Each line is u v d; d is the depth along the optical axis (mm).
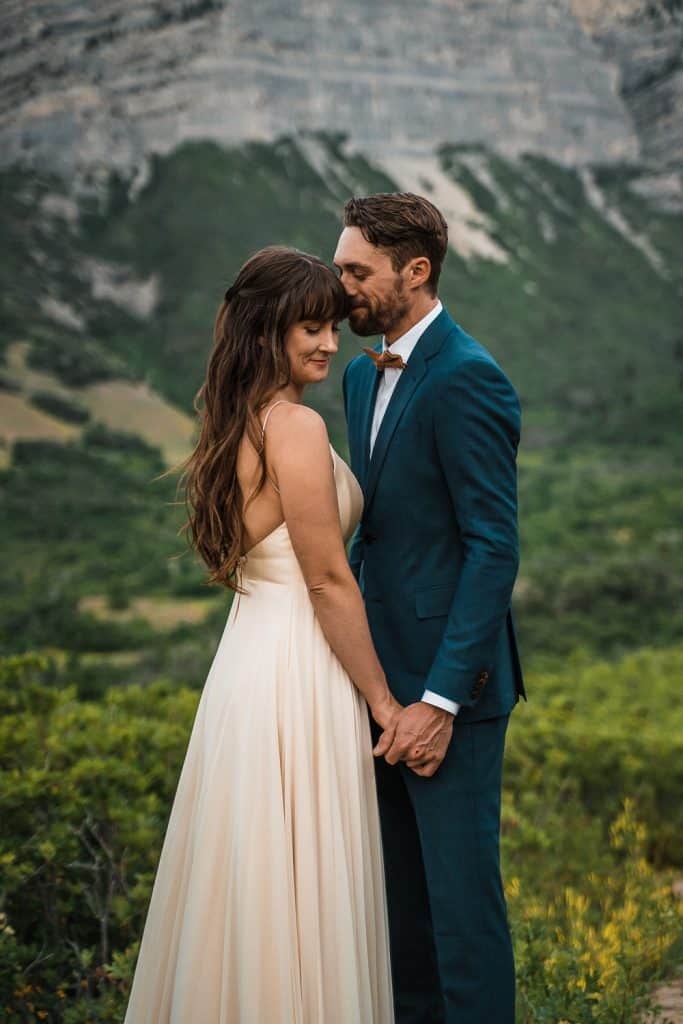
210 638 35250
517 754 5938
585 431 85812
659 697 9961
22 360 86062
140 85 121875
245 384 2330
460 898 2389
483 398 2338
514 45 145125
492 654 2336
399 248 2367
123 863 3098
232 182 117750
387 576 2490
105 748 3713
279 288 2303
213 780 2266
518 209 135250
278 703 2264
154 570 48938
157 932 2316
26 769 3434
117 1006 2617
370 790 2352
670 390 94500
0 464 67188
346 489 2395
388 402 2502
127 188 116188
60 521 57094
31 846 3043
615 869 4301
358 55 135000
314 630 2328
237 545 2338
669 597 33781
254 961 2146
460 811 2412
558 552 46688
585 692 10461
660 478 68812
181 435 81875
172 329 98812
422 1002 2678
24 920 3004
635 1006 2787
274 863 2191
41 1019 2738
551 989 2729
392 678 2469
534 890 3932
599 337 114375
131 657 35625
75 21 121188
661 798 5762
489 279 122562
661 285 130625
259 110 126375
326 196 122000
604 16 151000
